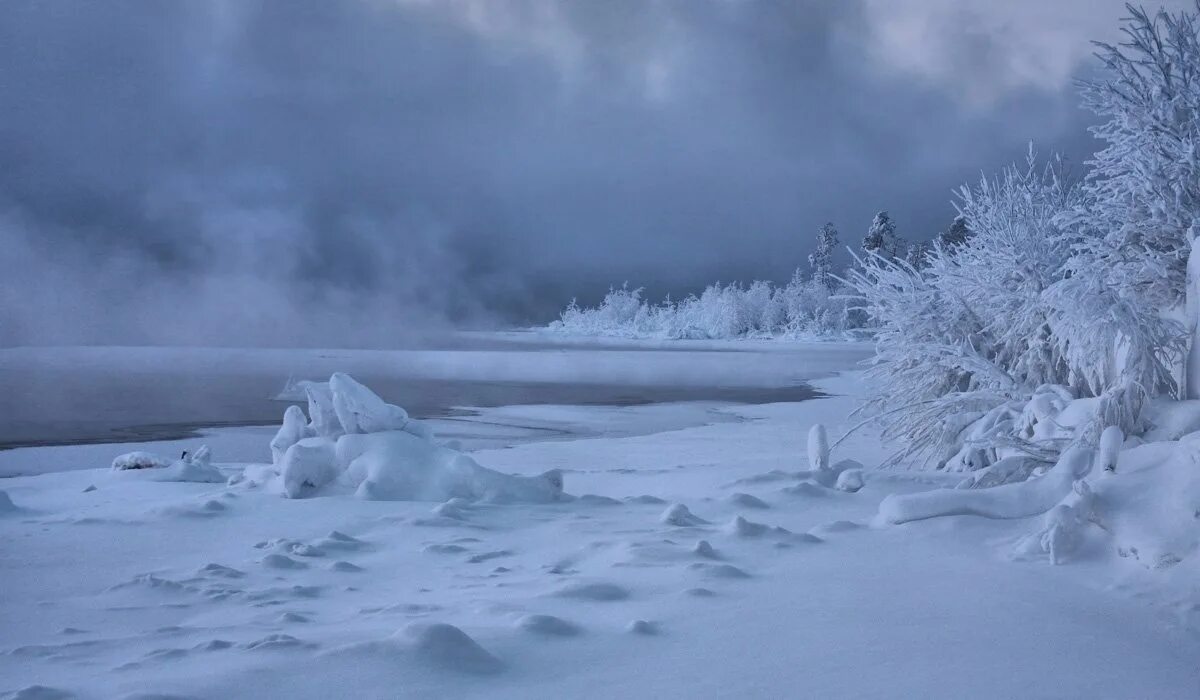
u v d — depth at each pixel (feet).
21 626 15.10
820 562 19.13
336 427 31.78
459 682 11.36
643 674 11.80
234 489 31.24
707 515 26.35
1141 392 26.96
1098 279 29.14
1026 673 11.97
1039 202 39.88
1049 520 19.33
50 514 27.63
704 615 14.80
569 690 11.17
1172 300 30.58
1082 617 14.76
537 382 124.26
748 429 66.08
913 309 39.99
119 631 14.75
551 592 16.14
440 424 73.36
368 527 24.39
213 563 19.34
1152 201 30.71
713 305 350.64
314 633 13.78
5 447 57.26
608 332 382.83
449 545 21.27
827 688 11.30
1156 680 11.77
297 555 20.63
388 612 15.28
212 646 12.98
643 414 81.66
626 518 25.61
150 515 25.75
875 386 41.83
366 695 10.86
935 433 38.65
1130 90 32.58
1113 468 21.08
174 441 60.49
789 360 188.85
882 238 272.92
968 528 21.45
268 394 98.43
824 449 33.60
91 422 71.97
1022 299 37.42
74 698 10.82
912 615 14.85
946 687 11.39
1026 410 31.48
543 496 29.01
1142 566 17.29
